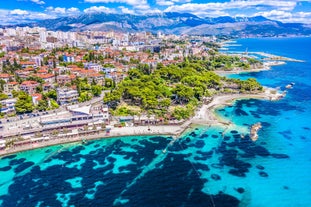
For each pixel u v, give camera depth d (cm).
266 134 17362
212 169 13225
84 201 10969
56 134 16775
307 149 15275
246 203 10750
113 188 11806
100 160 14325
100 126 18012
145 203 10762
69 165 13850
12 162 14188
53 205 10769
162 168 13388
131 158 14475
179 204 10681
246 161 13988
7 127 17088
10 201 11062
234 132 17688
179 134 17338
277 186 11856
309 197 11119
